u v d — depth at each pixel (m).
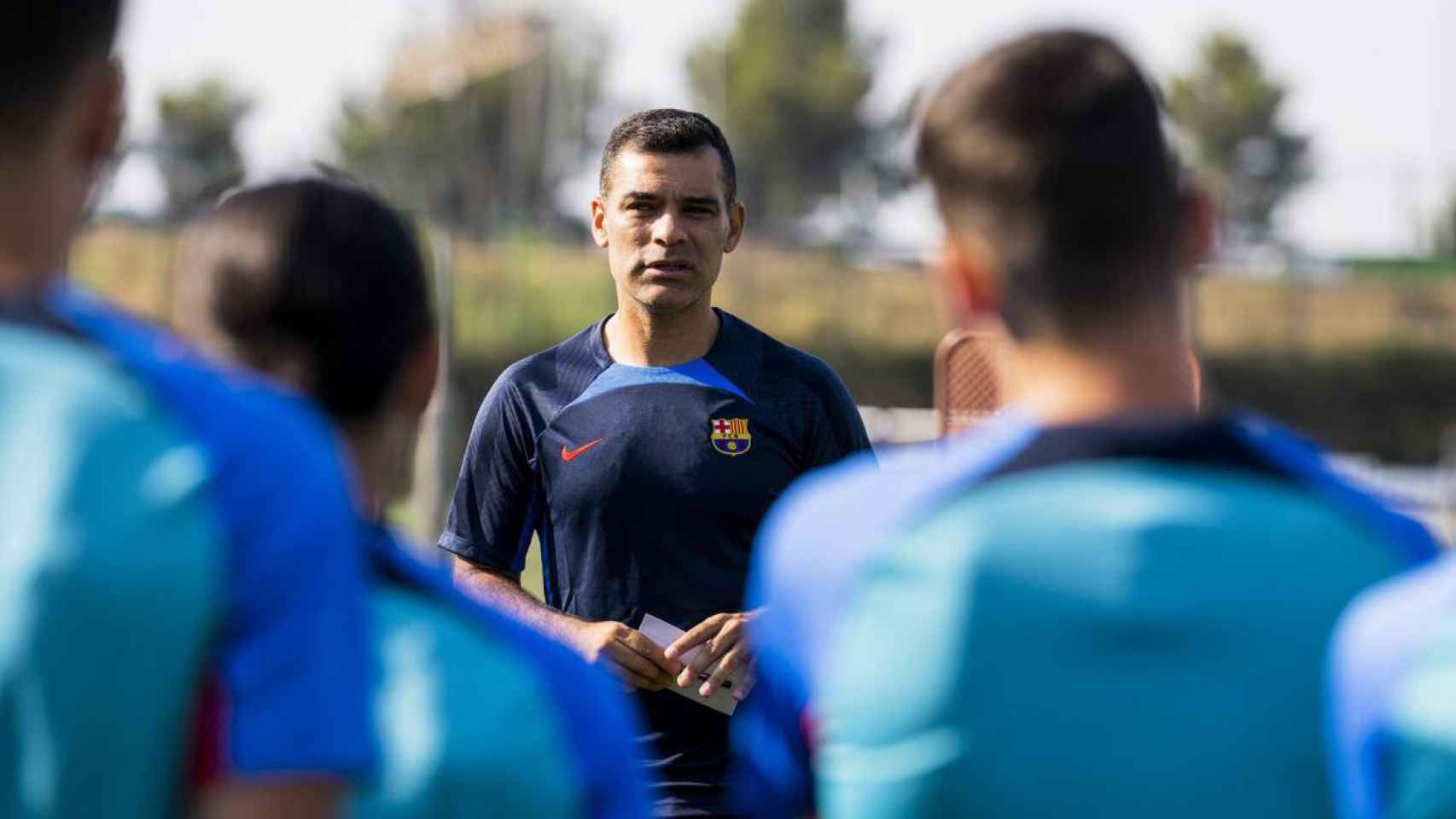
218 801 2.60
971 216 3.01
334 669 2.65
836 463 7.57
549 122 104.19
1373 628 2.72
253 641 2.60
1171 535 2.78
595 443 7.35
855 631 2.93
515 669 3.15
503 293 54.88
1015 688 2.77
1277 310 60.84
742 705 6.94
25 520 2.50
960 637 2.79
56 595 2.46
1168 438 2.89
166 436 2.58
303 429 2.74
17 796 2.50
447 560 13.74
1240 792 2.73
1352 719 2.72
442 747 2.99
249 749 2.58
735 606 7.33
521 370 7.63
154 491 2.53
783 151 134.88
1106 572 2.77
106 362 2.65
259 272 3.17
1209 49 108.44
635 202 7.42
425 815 2.96
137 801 2.54
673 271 7.37
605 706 3.34
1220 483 2.87
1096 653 2.76
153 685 2.51
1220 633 2.75
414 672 3.04
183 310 3.37
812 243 61.25
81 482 2.51
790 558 3.15
